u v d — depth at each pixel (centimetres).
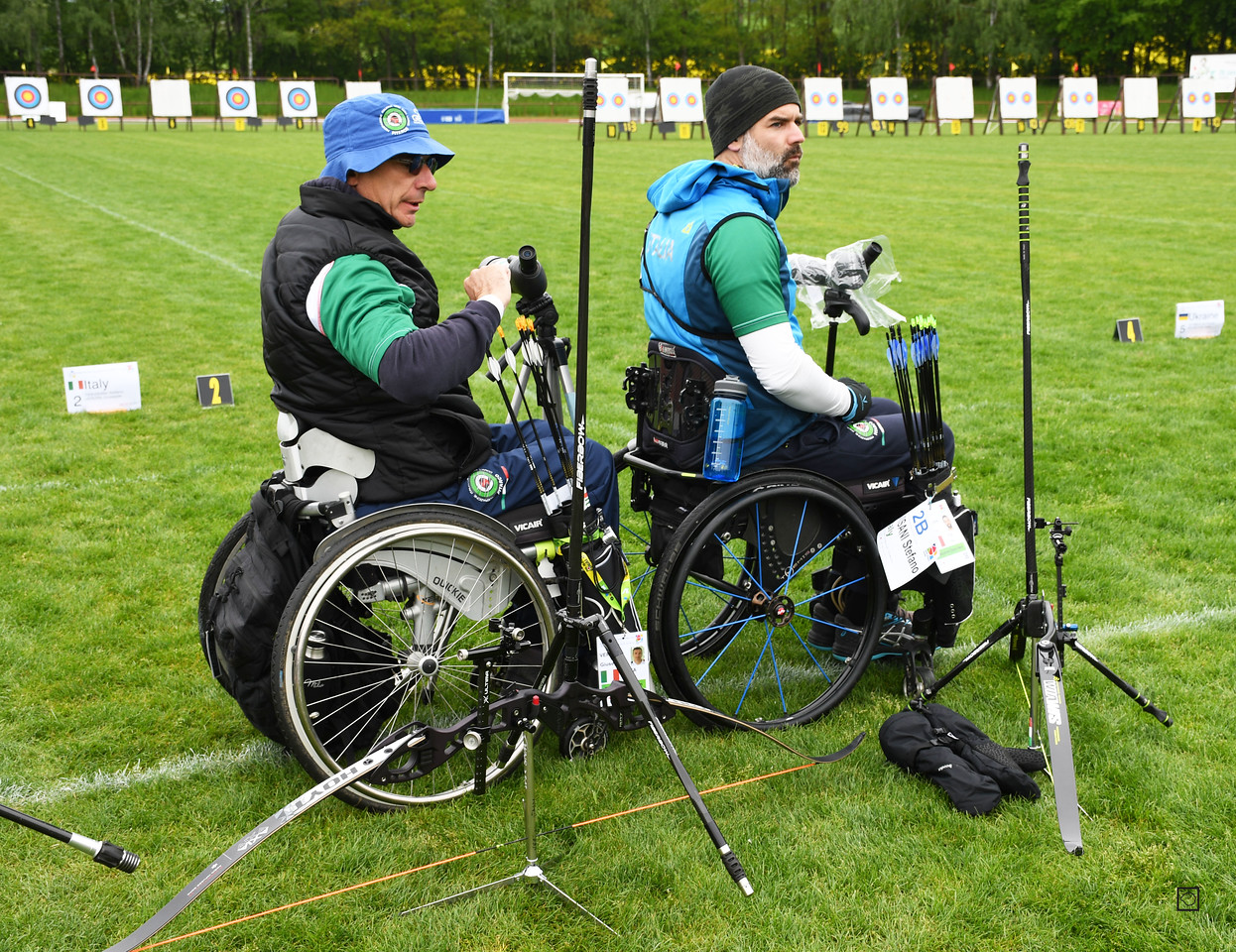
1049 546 441
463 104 5797
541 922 238
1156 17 5366
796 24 6469
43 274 1082
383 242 264
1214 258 1141
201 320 892
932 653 342
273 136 3459
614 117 3381
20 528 462
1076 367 721
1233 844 256
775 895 244
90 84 3734
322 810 276
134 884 249
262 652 265
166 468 542
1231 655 351
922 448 320
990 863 251
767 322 280
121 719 320
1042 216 1471
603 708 278
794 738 310
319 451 266
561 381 311
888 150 2764
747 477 301
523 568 281
